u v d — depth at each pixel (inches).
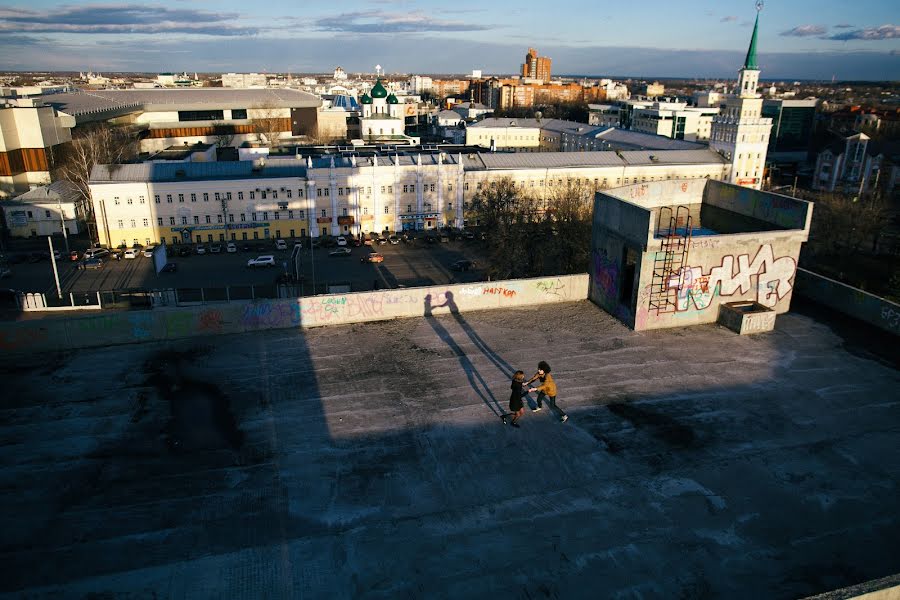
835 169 5664.4
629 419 781.3
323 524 593.9
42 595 510.3
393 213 4298.7
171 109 6673.2
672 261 1023.6
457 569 537.0
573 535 578.9
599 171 4596.5
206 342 994.7
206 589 517.0
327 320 1067.3
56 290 3139.8
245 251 3917.3
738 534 582.2
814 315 1130.7
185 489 644.1
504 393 845.2
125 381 866.1
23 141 4448.8
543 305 1171.9
